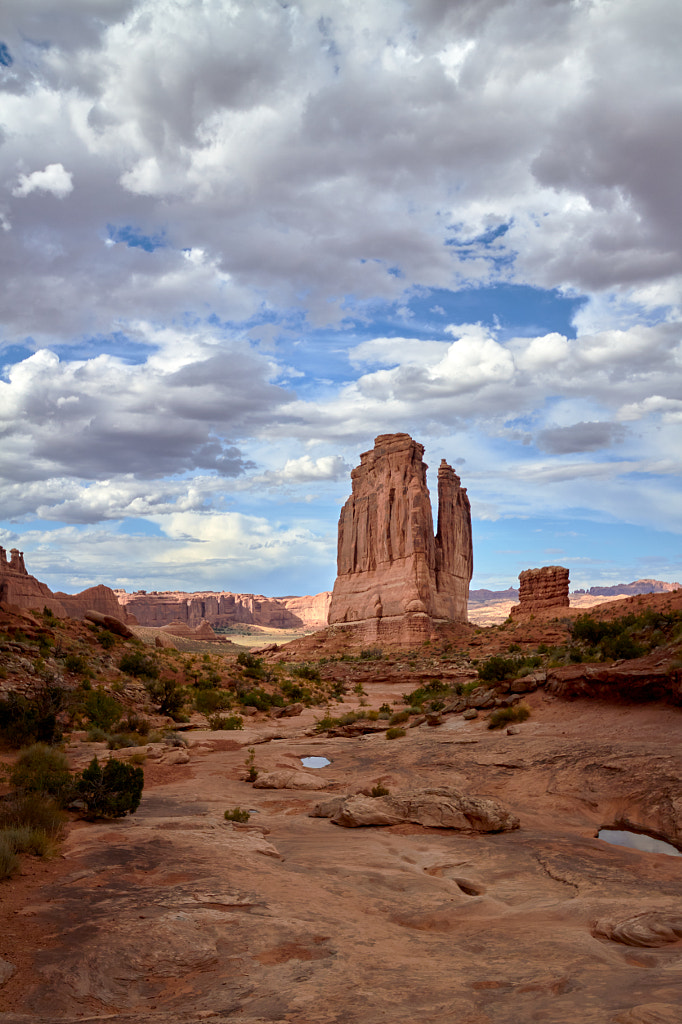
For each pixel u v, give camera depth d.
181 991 5.00
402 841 11.82
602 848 10.84
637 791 13.64
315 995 4.64
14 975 5.18
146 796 16.19
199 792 17.11
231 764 22.19
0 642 35.59
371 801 13.81
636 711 20.52
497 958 5.59
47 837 10.06
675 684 19.81
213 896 7.47
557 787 15.10
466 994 4.62
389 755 21.27
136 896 7.44
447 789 13.59
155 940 5.91
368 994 4.68
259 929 6.34
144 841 10.45
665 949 5.66
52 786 13.27
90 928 6.31
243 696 46.44
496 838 11.93
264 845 10.85
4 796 12.41
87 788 12.83
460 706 27.77
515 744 19.22
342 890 8.34
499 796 15.55
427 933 6.73
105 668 41.56
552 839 11.61
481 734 22.70
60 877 8.24
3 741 23.62
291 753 24.39
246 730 34.50
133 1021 4.27
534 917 7.20
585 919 6.96
